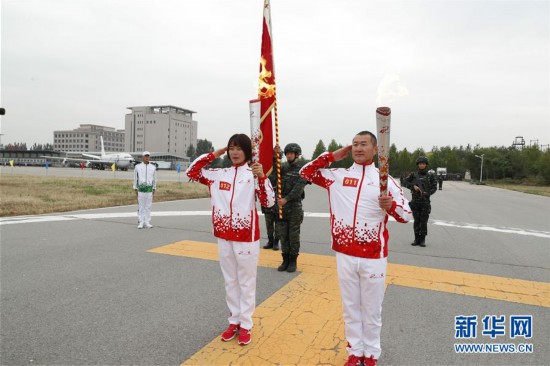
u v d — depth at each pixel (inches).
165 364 119.6
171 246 282.8
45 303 168.6
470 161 2522.1
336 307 167.9
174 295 180.4
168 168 3139.8
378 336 115.6
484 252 287.9
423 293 191.0
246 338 132.0
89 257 247.8
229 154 133.3
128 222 389.7
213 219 136.4
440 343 137.9
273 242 281.4
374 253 111.0
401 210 107.8
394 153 2568.9
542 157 2101.4
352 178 115.0
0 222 376.2
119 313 158.6
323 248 288.0
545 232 395.5
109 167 2469.2
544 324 157.2
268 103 135.6
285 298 178.7
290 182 216.5
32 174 1523.1
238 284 135.8
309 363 121.0
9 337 136.4
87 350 127.8
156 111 4690.0
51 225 362.9
